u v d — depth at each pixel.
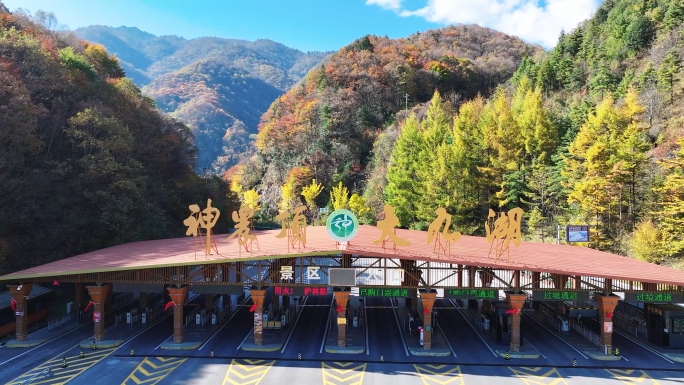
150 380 30.25
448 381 30.41
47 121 61.72
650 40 106.50
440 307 51.53
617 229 67.00
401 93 143.38
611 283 35.91
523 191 79.75
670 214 58.84
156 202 70.75
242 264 37.53
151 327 42.81
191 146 94.06
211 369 32.28
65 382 29.86
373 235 45.59
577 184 67.62
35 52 62.28
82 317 44.44
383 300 54.91
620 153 64.81
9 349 36.69
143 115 80.62
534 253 41.31
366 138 133.00
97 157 59.66
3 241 48.28
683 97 80.44
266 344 37.16
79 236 57.38
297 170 125.69
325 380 30.41
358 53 161.00
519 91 107.31
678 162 56.50
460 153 81.19
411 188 87.69
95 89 73.31
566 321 42.25
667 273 36.25
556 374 31.78
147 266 35.00
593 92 103.00
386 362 33.81
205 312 45.34
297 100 155.25
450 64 158.25
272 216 130.25
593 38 127.50
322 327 42.84
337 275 35.91
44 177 54.81
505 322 38.06
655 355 35.78
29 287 38.62
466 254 36.81
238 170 171.88
